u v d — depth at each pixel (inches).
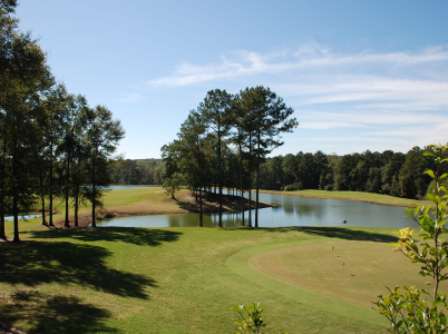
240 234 1034.7
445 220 114.1
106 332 352.8
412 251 122.3
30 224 1357.0
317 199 3287.4
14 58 548.1
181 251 797.9
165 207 2338.8
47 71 796.6
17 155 860.6
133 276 589.3
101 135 1306.6
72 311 405.7
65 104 1182.3
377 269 623.2
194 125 1369.3
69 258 679.7
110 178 1360.7
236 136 1307.8
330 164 4645.7
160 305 451.5
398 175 3491.6
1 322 358.0
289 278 573.0
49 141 1167.0
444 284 522.6
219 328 382.9
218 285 542.9
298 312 426.0
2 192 860.6
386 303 126.0
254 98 1240.2
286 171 4783.5
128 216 2066.9
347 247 839.1
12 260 641.6
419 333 113.8
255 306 154.2
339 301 461.1
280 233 1056.2
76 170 1290.6
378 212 2250.2
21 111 791.7
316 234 1040.8
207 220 1914.4
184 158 1481.3
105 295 478.9
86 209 2090.3
